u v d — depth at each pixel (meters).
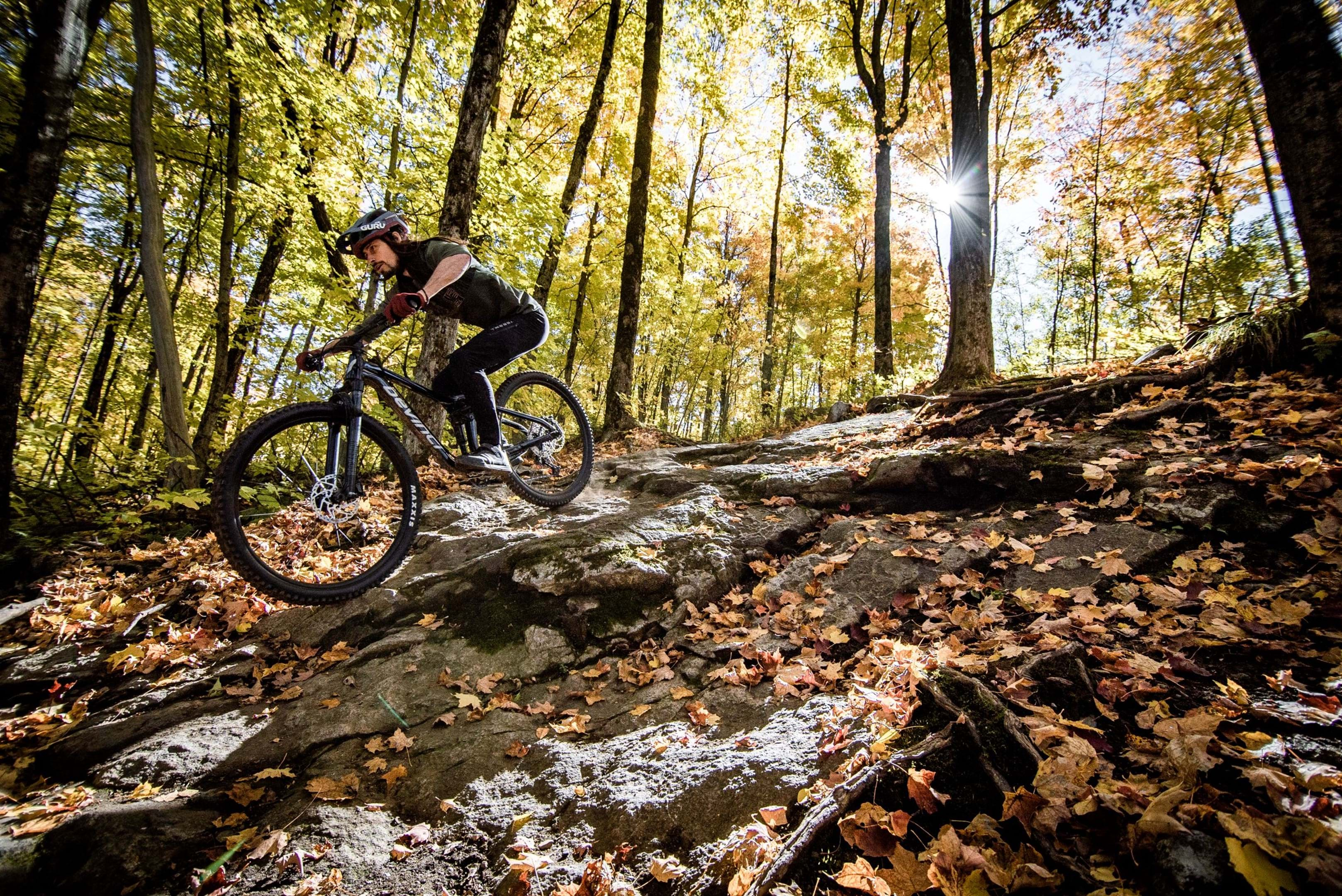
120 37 7.17
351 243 2.90
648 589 3.46
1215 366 4.11
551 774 2.33
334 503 2.86
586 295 16.33
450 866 1.98
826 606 3.06
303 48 8.99
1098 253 15.71
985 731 1.86
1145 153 12.80
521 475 3.96
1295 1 3.70
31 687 3.15
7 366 4.32
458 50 10.64
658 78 10.47
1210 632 2.17
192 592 3.91
